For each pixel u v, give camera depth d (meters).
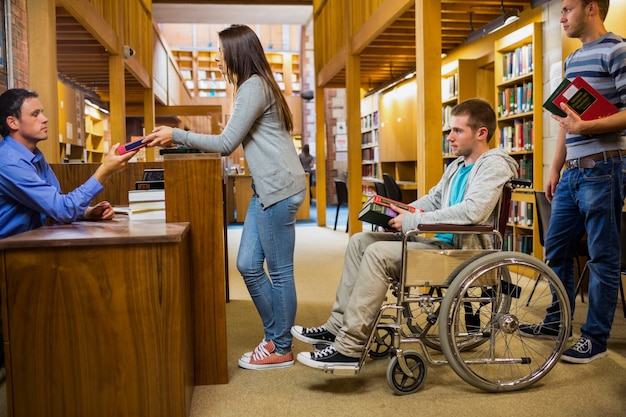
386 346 2.97
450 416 2.16
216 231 2.51
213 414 2.21
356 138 7.79
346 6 7.68
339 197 9.20
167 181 2.49
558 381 2.51
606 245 2.72
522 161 5.61
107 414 2.02
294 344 3.16
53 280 1.98
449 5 5.70
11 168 2.45
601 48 2.71
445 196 2.78
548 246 3.07
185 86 17.92
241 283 4.99
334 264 5.93
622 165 2.69
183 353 2.07
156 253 2.02
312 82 18.75
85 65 8.51
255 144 2.59
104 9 6.79
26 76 4.45
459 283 2.28
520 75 5.53
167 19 15.48
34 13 4.48
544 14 5.22
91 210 2.76
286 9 14.94
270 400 2.35
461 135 2.66
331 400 2.34
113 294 2.01
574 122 2.59
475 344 2.88
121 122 7.57
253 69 2.57
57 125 4.63
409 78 9.00
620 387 2.43
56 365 2.00
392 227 2.52
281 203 2.58
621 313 3.69
